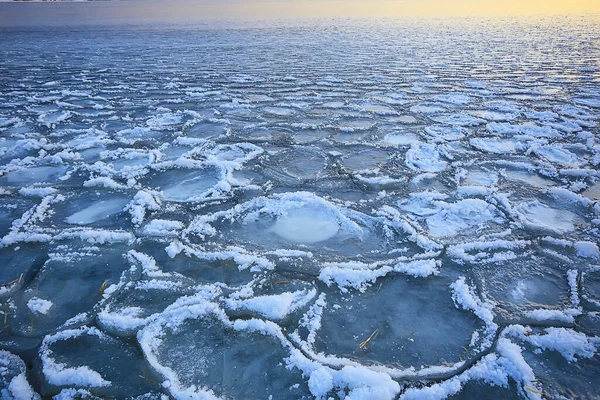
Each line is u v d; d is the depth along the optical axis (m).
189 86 6.46
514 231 2.36
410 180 3.03
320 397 1.40
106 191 2.85
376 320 1.73
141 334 1.62
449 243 2.23
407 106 5.20
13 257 2.11
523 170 3.23
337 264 2.06
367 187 2.92
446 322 1.73
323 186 2.94
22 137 4.03
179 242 2.22
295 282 1.94
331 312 1.78
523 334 1.64
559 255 2.14
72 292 1.87
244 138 4.01
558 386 1.43
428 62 8.51
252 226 2.42
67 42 11.73
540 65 8.00
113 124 4.50
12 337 1.63
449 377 1.48
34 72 7.60
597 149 3.62
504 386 1.44
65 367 1.50
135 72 7.65
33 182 3.02
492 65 8.07
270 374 1.48
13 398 1.38
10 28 15.52
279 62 8.69
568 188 2.90
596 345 1.60
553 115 4.68
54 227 2.38
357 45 11.12
